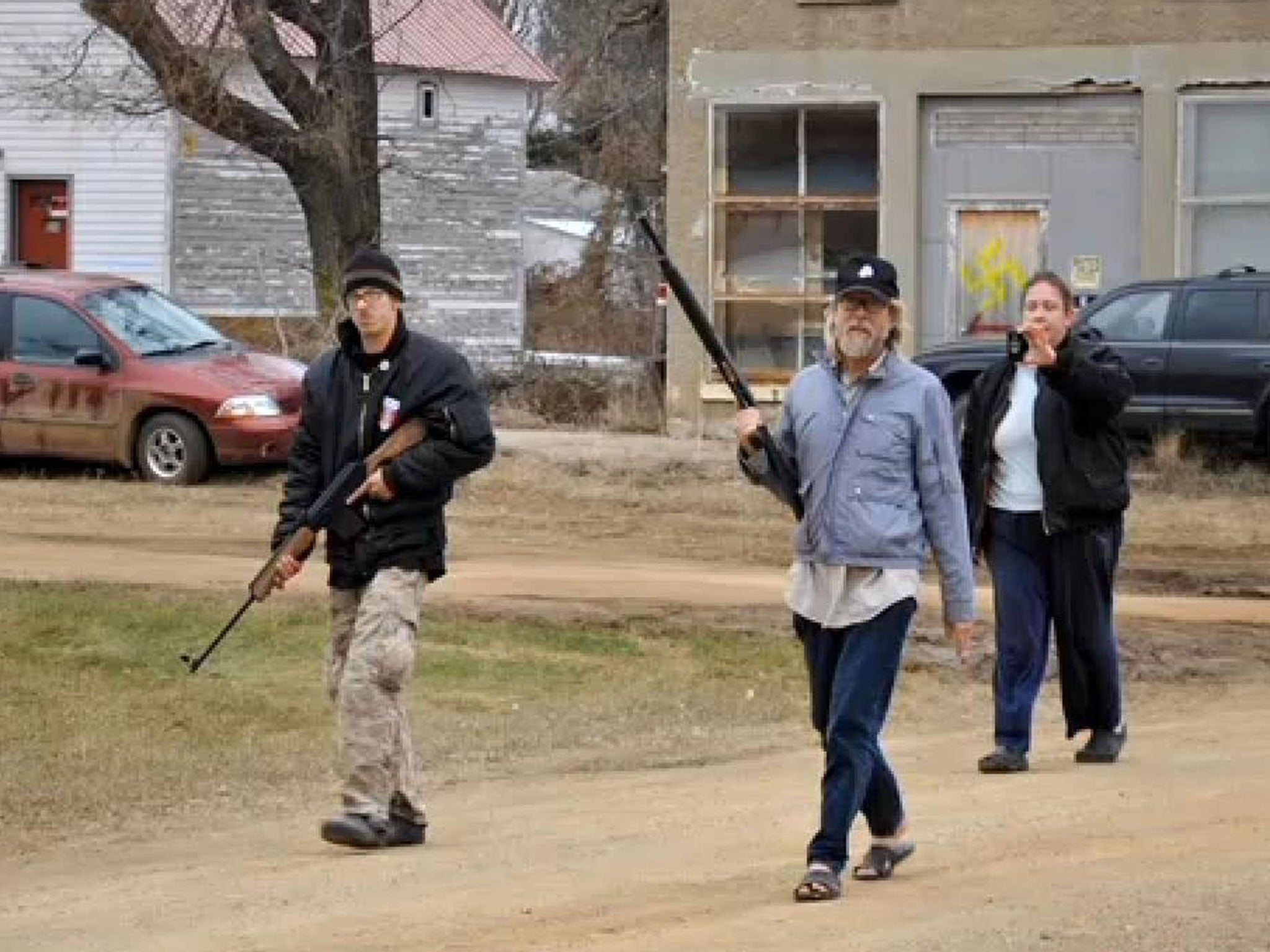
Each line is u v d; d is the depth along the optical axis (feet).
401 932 35.68
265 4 127.03
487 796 49.52
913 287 124.77
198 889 40.16
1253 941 33.17
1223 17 120.98
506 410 130.72
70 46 162.50
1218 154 121.80
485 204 211.00
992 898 36.65
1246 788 47.29
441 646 65.10
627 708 59.82
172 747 55.11
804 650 38.06
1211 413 103.86
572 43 227.20
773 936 34.24
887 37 124.36
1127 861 39.58
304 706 59.31
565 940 34.60
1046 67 122.72
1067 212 123.34
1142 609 73.41
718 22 126.41
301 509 42.93
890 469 36.45
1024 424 49.93
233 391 97.40
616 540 87.10
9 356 100.68
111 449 99.04
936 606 71.56
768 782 50.47
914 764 52.01
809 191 126.52
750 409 36.94
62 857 44.86
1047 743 55.06
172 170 178.09
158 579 72.90
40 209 178.60
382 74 179.11
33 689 60.23
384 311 41.86
